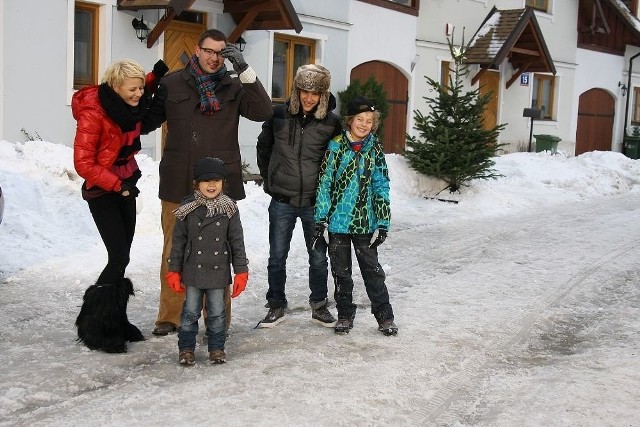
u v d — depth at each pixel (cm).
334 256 595
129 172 540
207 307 521
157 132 1248
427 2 1861
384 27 1727
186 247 513
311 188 589
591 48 2538
